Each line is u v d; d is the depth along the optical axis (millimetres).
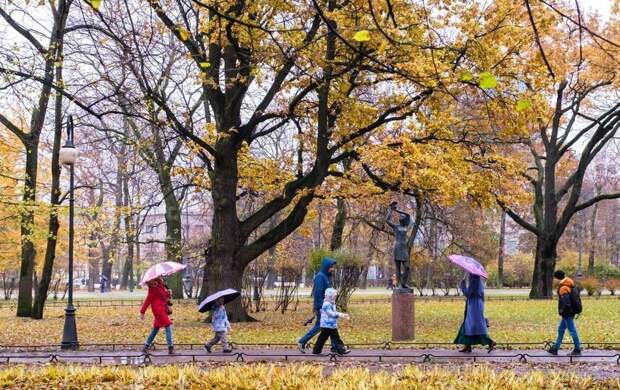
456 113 25984
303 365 11594
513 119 19453
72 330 15562
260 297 32219
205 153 24641
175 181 28500
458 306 32969
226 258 22328
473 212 44875
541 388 9930
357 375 10266
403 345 15836
